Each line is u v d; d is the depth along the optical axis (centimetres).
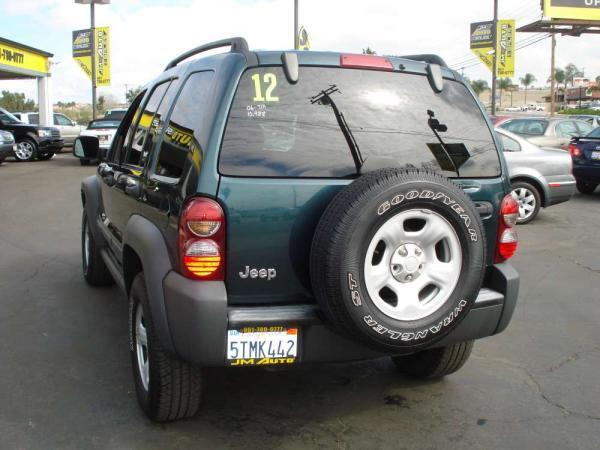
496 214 352
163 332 311
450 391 407
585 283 674
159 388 333
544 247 855
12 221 990
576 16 3603
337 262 284
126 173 432
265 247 303
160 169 353
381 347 300
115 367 432
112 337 487
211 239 295
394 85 344
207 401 385
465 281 309
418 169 301
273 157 308
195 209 293
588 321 552
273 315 300
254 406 380
